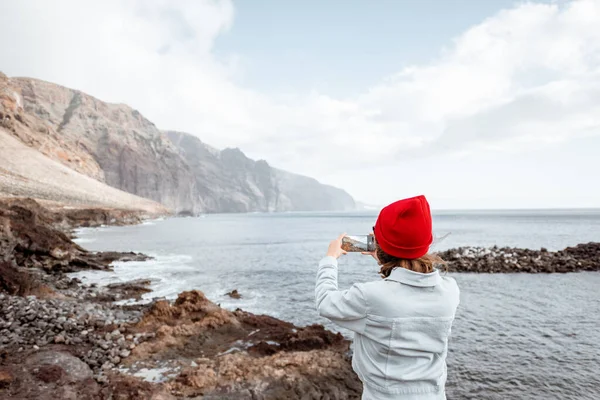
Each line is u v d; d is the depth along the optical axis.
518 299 16.53
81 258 25.38
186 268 25.89
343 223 121.69
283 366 7.79
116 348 8.78
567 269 23.95
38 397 6.15
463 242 48.22
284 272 24.41
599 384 8.41
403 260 1.58
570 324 12.77
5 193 64.88
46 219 48.66
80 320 10.38
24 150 103.81
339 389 7.17
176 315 11.03
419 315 1.47
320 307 1.64
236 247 42.69
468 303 15.81
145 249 39.81
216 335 9.95
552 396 7.91
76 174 119.19
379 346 1.52
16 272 13.49
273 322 11.30
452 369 9.13
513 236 58.06
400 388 1.49
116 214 89.75
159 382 7.35
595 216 157.38
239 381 7.19
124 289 17.66
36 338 8.87
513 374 8.87
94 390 6.64
